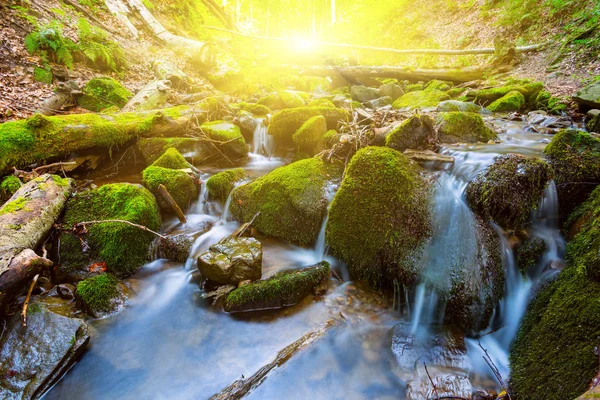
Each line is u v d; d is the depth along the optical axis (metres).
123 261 3.68
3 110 5.63
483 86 10.68
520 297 2.99
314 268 3.50
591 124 5.46
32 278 2.79
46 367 2.46
